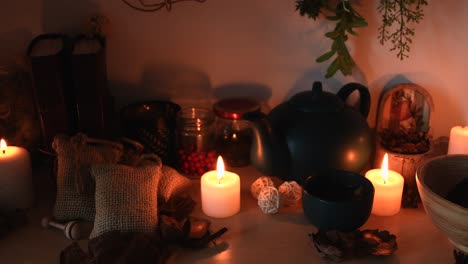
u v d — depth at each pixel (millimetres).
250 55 1251
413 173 1082
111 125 1222
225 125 1226
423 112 1254
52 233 992
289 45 1239
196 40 1236
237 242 963
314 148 1035
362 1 1185
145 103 1246
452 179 996
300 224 1019
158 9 1203
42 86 1084
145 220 944
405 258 917
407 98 1248
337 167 1050
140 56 1251
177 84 1281
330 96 1088
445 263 906
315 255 924
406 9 1128
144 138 1153
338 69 1169
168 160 1202
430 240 969
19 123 1146
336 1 1190
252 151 1099
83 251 913
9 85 1118
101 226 937
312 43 1234
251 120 1037
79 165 1016
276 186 1157
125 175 972
